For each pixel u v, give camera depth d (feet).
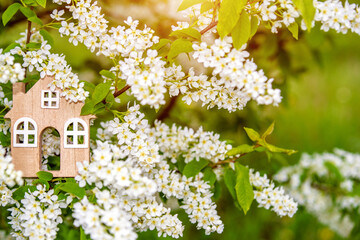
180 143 2.38
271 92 1.95
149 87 1.97
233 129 3.08
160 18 2.77
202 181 2.31
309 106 6.79
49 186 2.13
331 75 7.37
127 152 2.12
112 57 2.12
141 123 2.15
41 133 2.08
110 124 2.12
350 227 3.46
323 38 3.07
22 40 2.24
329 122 6.44
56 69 2.06
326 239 4.20
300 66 3.31
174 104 2.92
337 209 3.34
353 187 3.27
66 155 2.08
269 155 2.49
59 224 2.30
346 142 6.04
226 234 3.85
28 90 2.19
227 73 1.96
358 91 7.38
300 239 4.16
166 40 2.11
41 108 2.07
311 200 3.22
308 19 1.91
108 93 2.15
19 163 2.06
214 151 2.35
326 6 2.03
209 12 2.12
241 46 1.97
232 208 3.80
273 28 2.08
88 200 1.99
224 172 2.39
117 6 2.78
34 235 2.02
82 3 2.11
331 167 3.11
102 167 1.92
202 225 2.24
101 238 1.87
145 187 1.91
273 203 2.37
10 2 2.69
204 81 2.12
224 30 1.94
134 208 2.07
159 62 2.00
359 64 7.63
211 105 2.18
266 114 3.24
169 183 2.28
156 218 2.13
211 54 2.00
